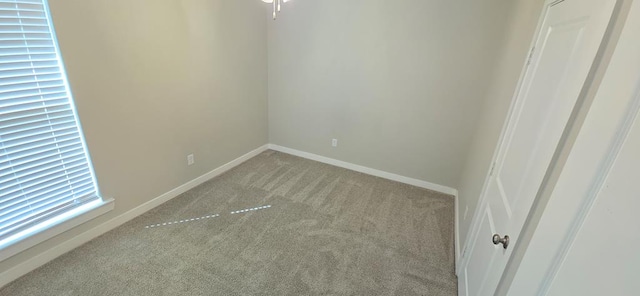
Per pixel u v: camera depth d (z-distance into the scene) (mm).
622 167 459
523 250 996
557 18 1165
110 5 2010
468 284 1733
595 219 507
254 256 2193
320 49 3451
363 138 3619
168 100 2615
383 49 3131
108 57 2072
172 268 2033
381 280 2037
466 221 2266
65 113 1926
